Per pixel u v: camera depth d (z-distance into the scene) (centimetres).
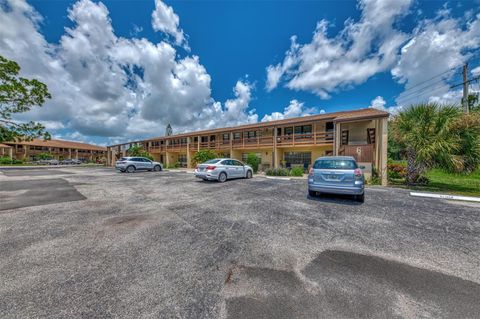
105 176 1446
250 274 245
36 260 274
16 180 1173
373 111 1356
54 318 177
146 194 745
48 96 1534
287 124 1680
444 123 889
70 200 643
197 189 852
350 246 321
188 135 2547
